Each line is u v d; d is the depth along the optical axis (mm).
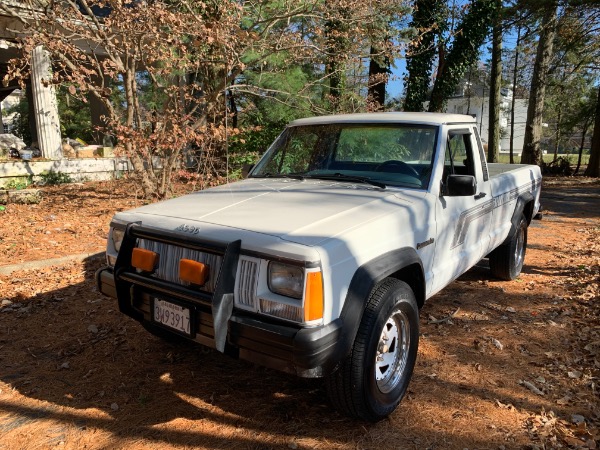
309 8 8711
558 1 19031
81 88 7633
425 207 3537
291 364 2576
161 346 4137
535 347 4223
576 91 29609
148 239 3135
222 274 2654
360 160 4145
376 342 2861
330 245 2652
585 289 5668
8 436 2939
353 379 2809
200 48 8492
